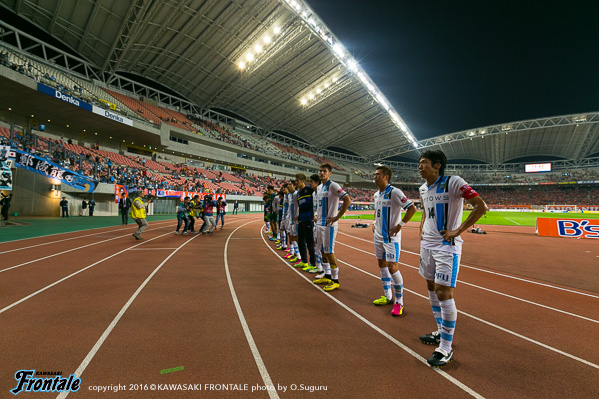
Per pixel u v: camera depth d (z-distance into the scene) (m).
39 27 24.05
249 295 4.11
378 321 3.29
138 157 31.09
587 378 2.21
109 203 21.59
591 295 4.50
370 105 44.09
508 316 3.55
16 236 9.41
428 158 2.76
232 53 31.06
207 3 24.58
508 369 2.33
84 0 21.88
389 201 3.69
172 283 4.62
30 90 18.22
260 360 2.37
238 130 47.56
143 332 2.84
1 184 13.74
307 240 5.62
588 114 42.91
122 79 32.12
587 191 58.31
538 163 63.62
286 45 30.61
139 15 22.89
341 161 67.81
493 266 6.70
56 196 18.34
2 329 2.84
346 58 33.19
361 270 6.02
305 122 49.31
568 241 11.36
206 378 2.10
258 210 43.09
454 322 2.42
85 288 4.24
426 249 2.72
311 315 3.42
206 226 11.99
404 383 2.10
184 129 34.00
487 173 68.75
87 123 24.41
